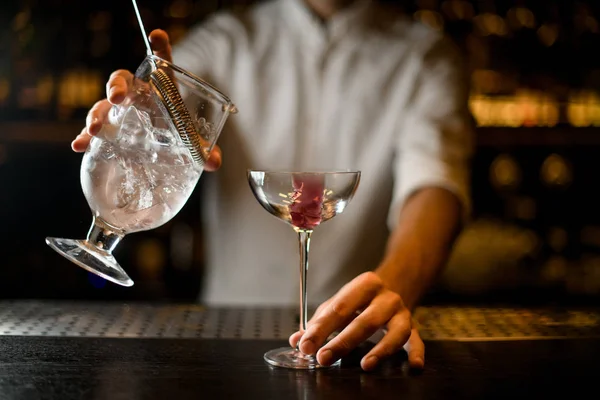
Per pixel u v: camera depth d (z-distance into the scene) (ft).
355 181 3.26
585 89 9.23
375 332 3.50
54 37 9.07
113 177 3.08
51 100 9.01
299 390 2.85
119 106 3.12
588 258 9.50
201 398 2.72
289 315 4.31
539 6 9.19
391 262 4.07
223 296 6.70
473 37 9.25
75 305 4.45
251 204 6.57
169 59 3.69
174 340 3.62
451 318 4.32
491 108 9.11
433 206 4.78
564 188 9.61
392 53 6.54
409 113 6.32
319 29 6.61
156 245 9.41
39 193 9.32
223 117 3.22
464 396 2.83
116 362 3.19
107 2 9.12
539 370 3.22
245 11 6.95
